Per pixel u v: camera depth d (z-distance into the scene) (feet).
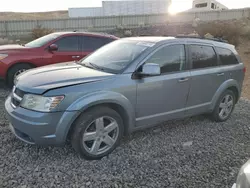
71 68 12.65
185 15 100.32
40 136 10.13
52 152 11.64
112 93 11.10
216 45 15.67
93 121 10.92
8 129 13.79
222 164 11.38
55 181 9.61
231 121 16.98
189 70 13.91
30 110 10.19
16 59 21.68
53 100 10.00
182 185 9.77
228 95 16.55
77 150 10.87
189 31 81.61
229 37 62.95
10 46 23.56
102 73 11.73
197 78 14.15
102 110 11.04
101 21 91.66
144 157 11.61
